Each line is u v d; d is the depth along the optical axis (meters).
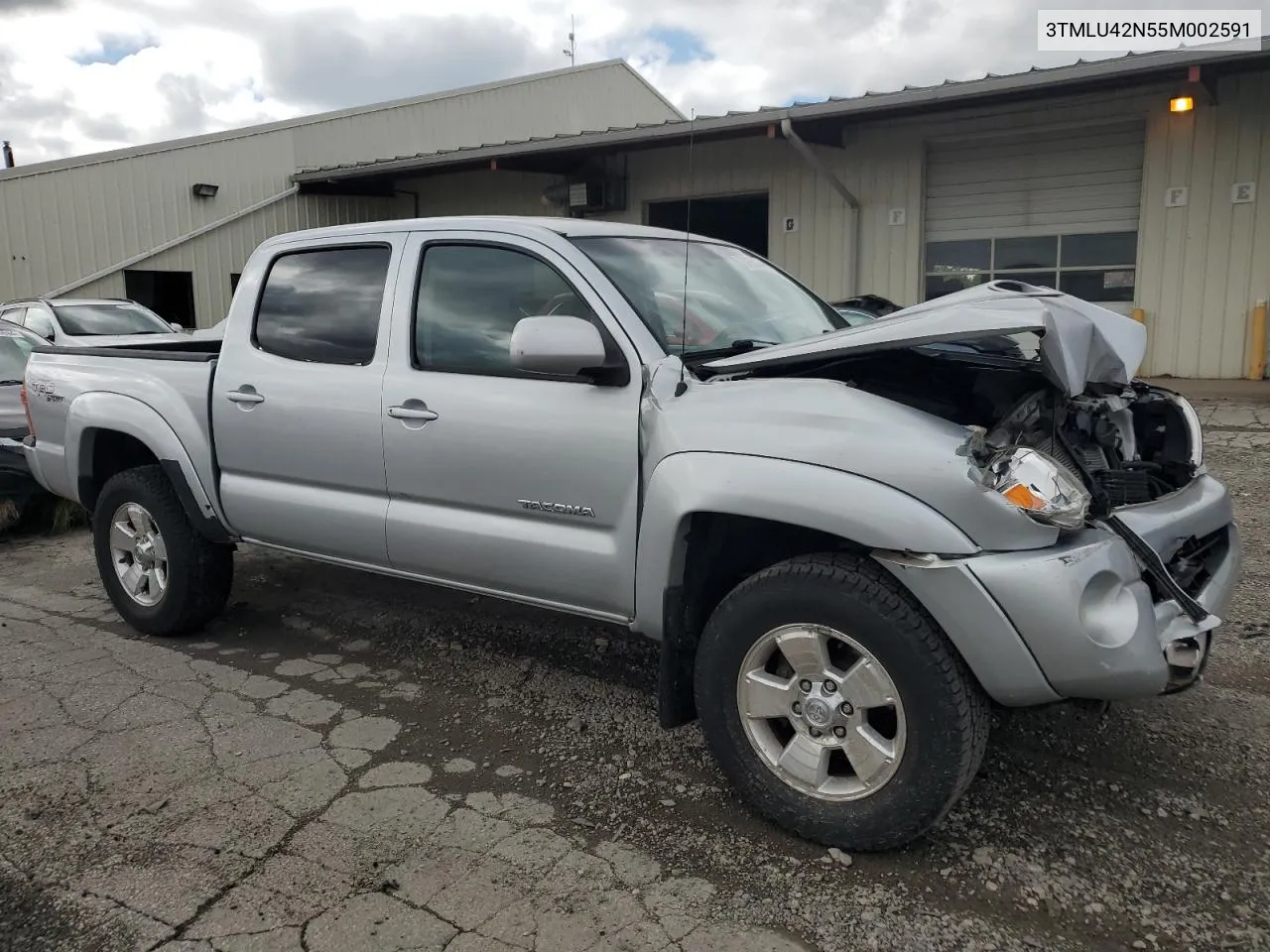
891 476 2.70
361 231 4.18
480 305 3.76
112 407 4.81
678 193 15.89
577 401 3.39
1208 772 3.36
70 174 17.05
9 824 3.15
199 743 3.71
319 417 4.08
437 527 3.79
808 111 12.59
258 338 4.41
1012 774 3.36
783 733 3.12
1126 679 2.63
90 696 4.17
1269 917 2.60
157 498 4.72
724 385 3.11
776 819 3.01
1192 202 12.09
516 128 22.75
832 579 2.81
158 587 4.87
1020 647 2.61
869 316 7.04
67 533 7.54
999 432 3.00
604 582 3.38
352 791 3.34
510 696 4.14
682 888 2.78
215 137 18.50
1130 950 2.49
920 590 2.67
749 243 16.47
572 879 2.82
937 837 3.00
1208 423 9.52
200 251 18.56
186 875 2.86
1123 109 12.27
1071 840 2.97
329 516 4.13
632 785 3.37
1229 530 3.49
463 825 3.12
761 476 2.85
